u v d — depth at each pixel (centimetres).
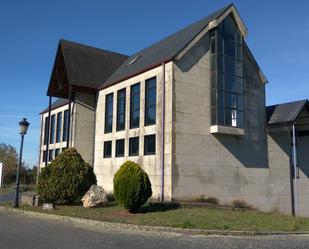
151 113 2036
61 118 3006
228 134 2045
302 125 2386
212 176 1961
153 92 2042
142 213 1493
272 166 2250
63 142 2906
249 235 1184
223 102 2027
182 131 1888
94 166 2509
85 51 2777
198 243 1020
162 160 1873
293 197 2317
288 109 2269
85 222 1373
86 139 2548
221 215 1487
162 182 1852
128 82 2252
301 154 2430
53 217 1503
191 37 2011
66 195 1808
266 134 2269
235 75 2109
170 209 1606
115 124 2328
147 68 2077
